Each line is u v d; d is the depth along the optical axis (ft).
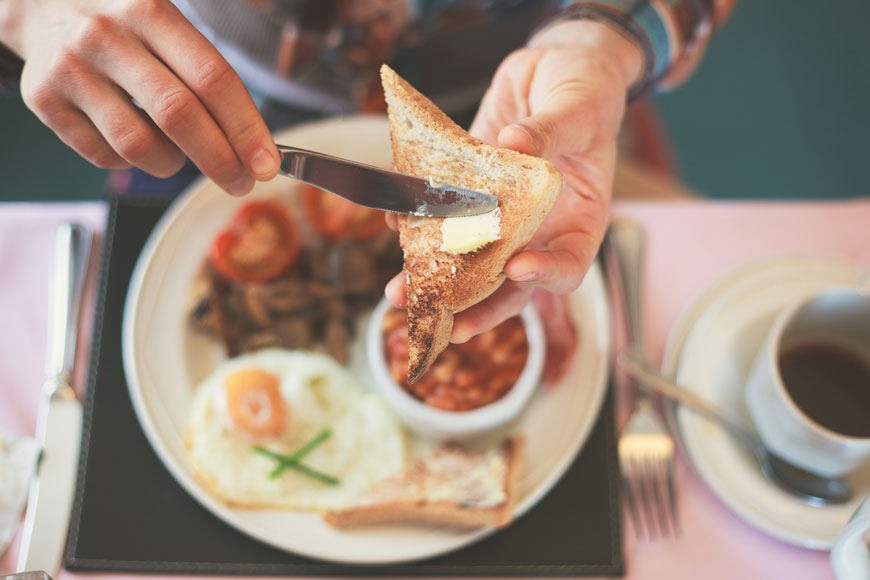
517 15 2.26
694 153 3.69
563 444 1.92
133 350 1.95
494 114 1.80
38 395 1.95
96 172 3.31
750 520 1.82
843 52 3.94
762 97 3.82
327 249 2.11
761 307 2.01
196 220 2.06
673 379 1.97
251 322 2.04
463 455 1.92
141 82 1.50
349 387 1.99
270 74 2.32
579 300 2.03
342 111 2.40
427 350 1.46
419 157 1.50
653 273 2.12
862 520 1.47
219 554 1.83
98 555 1.82
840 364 1.83
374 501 1.83
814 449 1.75
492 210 1.44
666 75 2.10
